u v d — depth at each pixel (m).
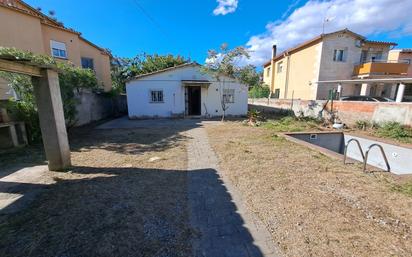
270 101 18.69
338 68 16.23
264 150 6.30
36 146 6.75
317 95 16.47
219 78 14.41
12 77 6.65
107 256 2.17
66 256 2.17
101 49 16.97
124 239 2.42
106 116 15.67
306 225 2.66
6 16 9.29
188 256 2.18
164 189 3.72
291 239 2.41
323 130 9.71
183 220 2.80
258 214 2.93
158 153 6.06
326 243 2.33
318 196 3.42
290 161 5.25
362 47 16.77
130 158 5.57
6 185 3.85
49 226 2.66
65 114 8.34
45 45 11.84
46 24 11.67
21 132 6.68
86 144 7.20
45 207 3.10
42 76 4.11
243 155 5.78
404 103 8.33
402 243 2.32
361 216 2.84
